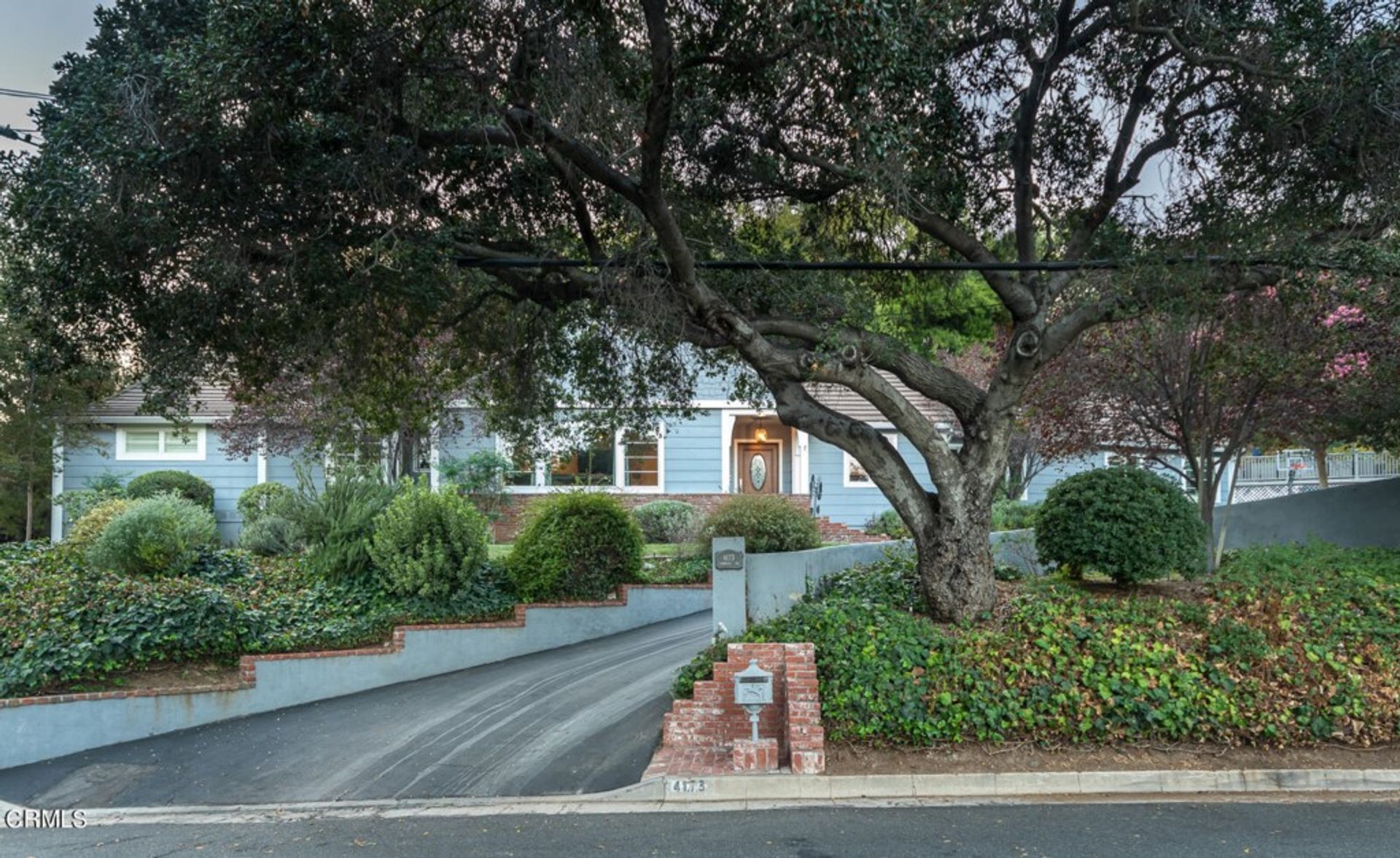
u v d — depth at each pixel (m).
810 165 9.94
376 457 17.48
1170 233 9.91
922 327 17.03
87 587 10.38
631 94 8.45
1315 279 9.27
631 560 13.55
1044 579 10.73
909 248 11.62
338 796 7.65
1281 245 8.98
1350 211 9.43
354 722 9.51
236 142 7.44
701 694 8.29
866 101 6.96
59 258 7.48
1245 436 11.89
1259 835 6.27
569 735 8.80
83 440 20.41
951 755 7.61
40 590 10.24
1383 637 8.60
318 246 7.92
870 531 21.38
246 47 6.82
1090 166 10.73
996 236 11.70
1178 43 8.77
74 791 7.90
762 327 9.32
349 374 10.27
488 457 20.89
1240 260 8.84
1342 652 8.40
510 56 8.35
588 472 21.52
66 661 9.15
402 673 11.02
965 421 9.51
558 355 11.55
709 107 9.22
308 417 15.91
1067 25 9.61
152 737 9.20
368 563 12.49
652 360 11.47
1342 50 8.30
